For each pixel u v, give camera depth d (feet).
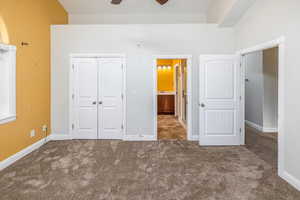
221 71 13.01
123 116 14.51
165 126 19.26
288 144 8.09
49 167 9.57
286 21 8.23
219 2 13.78
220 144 13.11
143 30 14.14
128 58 14.26
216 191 7.38
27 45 11.50
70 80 14.39
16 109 10.50
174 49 14.12
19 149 10.77
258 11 10.53
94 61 14.37
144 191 7.38
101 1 16.10
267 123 16.63
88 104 14.55
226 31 13.93
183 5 16.75
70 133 14.56
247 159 10.57
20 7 10.83
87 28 14.21
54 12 15.11
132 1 16.14
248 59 18.74
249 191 7.38
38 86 12.73
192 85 14.19
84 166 9.69
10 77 10.02
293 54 7.82
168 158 10.76
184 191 7.38
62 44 14.30
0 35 9.35
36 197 7.00
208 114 13.11
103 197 7.00
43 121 13.38
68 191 7.39
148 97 14.37
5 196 7.06
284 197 7.00
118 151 11.94
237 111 13.05
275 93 16.57
